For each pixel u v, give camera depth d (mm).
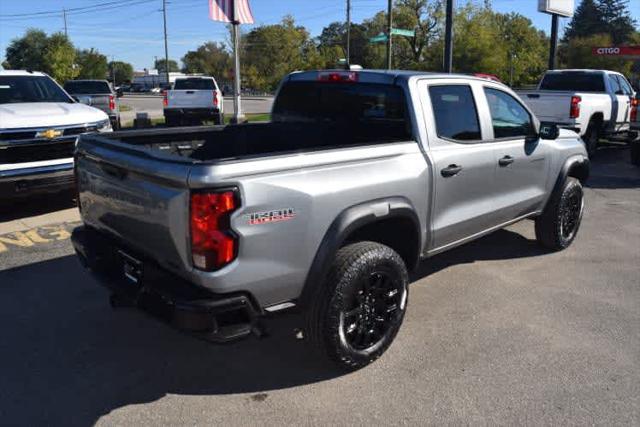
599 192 9336
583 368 3732
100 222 3746
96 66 63469
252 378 3617
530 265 5695
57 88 9055
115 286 3537
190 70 97562
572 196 5980
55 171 7176
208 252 2883
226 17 16891
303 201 3172
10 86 8578
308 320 3436
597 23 98438
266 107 36844
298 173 3184
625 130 13445
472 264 5723
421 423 3164
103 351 3945
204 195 2834
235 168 2902
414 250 4090
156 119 24734
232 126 4875
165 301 3088
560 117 11492
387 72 4359
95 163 3643
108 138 4082
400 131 4199
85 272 5395
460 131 4477
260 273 3059
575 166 6109
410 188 3857
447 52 15859
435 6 48344
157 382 3572
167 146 4527
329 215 3318
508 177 5008
